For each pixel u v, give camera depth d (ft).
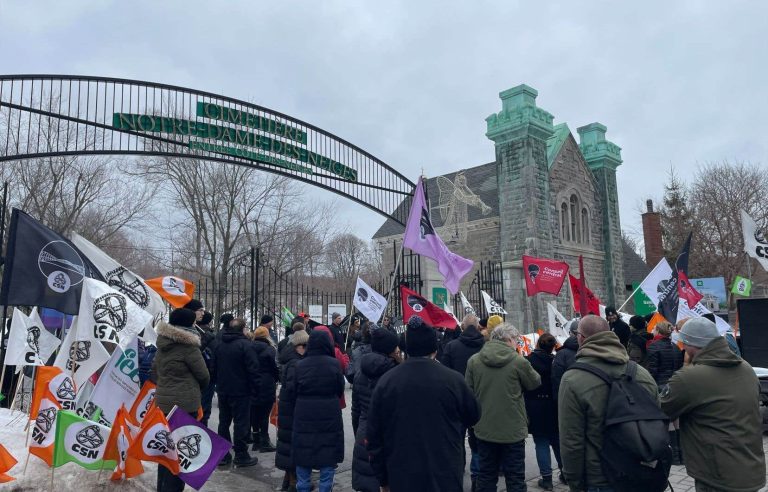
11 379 30.48
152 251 102.73
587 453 11.30
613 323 22.43
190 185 84.12
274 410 25.98
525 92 78.79
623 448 10.46
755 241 38.47
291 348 20.44
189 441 15.87
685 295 35.53
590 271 89.86
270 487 19.99
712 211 112.88
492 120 81.10
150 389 18.81
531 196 76.38
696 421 11.75
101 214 73.67
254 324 40.65
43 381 19.85
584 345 12.10
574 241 87.92
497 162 81.00
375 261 196.13
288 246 100.89
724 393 11.49
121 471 17.71
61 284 18.83
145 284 21.52
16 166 57.82
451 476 11.00
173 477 16.24
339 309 59.36
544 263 33.55
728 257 110.63
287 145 35.94
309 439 16.97
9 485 17.35
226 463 22.94
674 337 28.86
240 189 81.20
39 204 61.31
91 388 21.65
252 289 41.32
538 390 20.34
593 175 95.30
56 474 18.38
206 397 25.84
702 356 12.02
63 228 60.03
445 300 46.98
